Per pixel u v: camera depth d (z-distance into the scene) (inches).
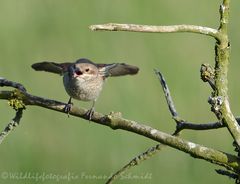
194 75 531.8
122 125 202.4
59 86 509.0
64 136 466.3
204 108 514.3
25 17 543.5
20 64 512.7
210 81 184.1
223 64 180.9
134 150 458.9
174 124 498.3
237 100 522.6
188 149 187.6
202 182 443.5
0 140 213.8
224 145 472.4
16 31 529.7
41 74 510.9
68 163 454.6
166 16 565.9
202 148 186.7
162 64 533.3
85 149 461.4
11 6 548.7
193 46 553.6
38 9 552.7
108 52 529.7
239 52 542.0
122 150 458.9
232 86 529.3
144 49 538.0
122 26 164.7
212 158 185.5
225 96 180.4
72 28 542.9
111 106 497.4
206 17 576.7
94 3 565.3
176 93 518.9
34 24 537.3
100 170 452.4
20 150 456.4
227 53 180.2
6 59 510.6
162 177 442.6
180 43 552.1
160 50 544.1
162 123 498.3
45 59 516.4
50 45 525.0
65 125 470.6
